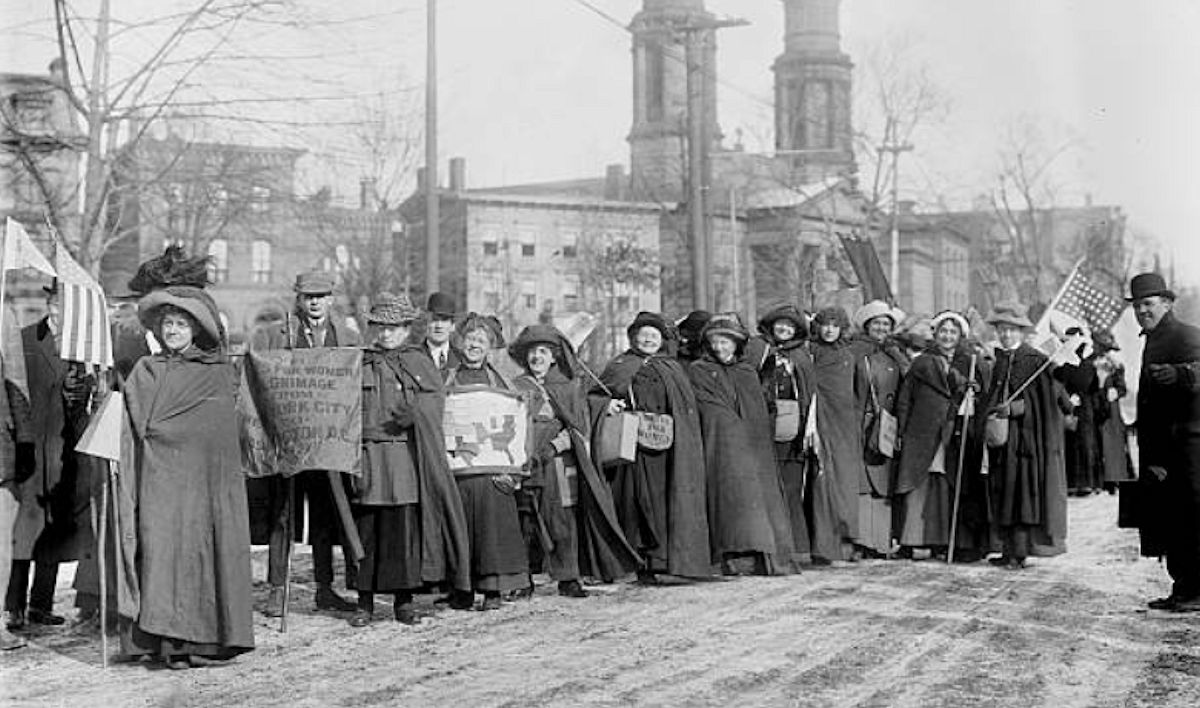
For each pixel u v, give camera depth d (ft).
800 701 22.31
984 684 23.52
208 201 66.03
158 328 26.04
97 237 51.72
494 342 34.91
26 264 27.63
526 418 31.94
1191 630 28.55
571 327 38.99
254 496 31.45
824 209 174.91
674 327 38.14
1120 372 61.77
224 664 25.84
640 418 34.86
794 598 32.96
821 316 39.88
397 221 122.72
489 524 31.40
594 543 34.12
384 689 23.50
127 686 24.06
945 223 164.55
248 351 28.76
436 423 30.07
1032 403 38.34
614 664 25.34
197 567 25.09
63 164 51.78
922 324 43.65
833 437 39.01
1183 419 30.53
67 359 26.91
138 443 25.32
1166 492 30.73
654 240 197.88
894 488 40.32
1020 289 150.20
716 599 32.96
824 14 184.44
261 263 161.17
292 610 31.96
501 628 29.27
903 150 149.18
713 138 187.01
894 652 26.30
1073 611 30.91
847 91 187.11
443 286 187.42
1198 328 30.66
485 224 188.44
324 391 28.45
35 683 24.27
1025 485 38.04
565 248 192.75
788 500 38.19
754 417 36.78
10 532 27.84
